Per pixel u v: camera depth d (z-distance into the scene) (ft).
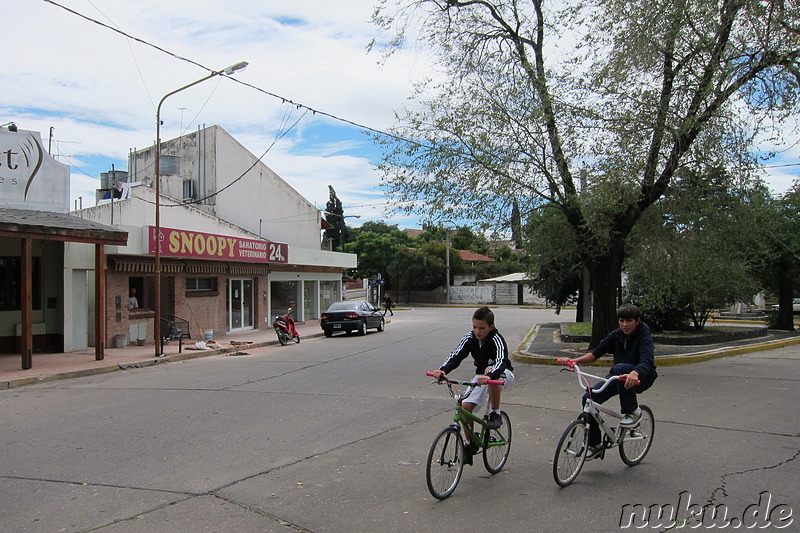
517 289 206.59
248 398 35.22
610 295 49.32
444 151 46.98
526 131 45.73
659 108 41.55
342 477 19.92
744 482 18.75
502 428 20.54
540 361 48.88
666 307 67.46
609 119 43.06
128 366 52.39
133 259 67.05
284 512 16.87
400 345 68.49
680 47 40.96
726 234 48.14
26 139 54.85
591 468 20.39
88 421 29.60
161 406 33.27
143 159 112.16
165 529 15.81
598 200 43.16
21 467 21.76
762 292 88.89
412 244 256.93
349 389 37.86
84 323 61.93
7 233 45.29
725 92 39.27
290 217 120.98
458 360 19.72
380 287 187.11
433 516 16.34
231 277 87.66
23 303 47.37
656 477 19.35
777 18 35.88
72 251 60.39
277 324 74.79
